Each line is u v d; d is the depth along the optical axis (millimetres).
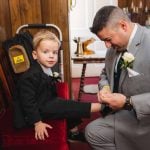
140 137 1573
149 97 1443
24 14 2465
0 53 2291
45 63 1663
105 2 4238
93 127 1670
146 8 4137
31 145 1386
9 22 2445
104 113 1746
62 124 1498
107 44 1532
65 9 2506
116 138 1624
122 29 1472
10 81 2227
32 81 1524
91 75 4508
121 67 1581
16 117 1492
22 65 2189
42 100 1565
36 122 1446
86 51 3240
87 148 2123
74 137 2164
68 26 2551
